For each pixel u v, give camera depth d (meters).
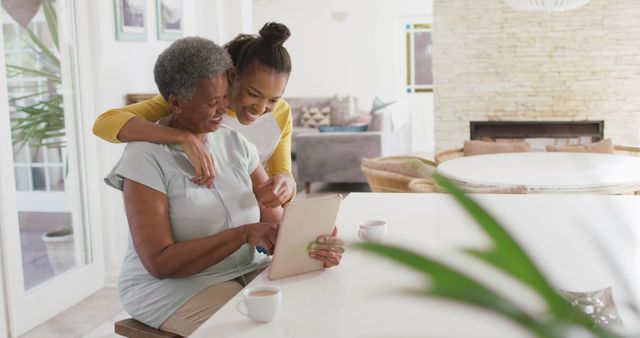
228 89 1.89
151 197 1.66
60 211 3.76
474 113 6.66
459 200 0.46
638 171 3.42
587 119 6.45
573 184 3.07
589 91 6.41
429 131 10.23
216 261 1.64
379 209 2.27
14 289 3.31
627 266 1.56
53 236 3.69
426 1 9.90
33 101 3.54
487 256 0.45
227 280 1.77
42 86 3.62
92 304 3.80
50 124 3.68
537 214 2.15
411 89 10.20
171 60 1.66
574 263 1.59
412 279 1.51
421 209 2.25
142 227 1.65
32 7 3.53
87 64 3.89
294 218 1.51
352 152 7.25
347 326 1.24
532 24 6.41
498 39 6.51
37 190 3.57
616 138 6.42
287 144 2.50
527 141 6.57
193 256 1.62
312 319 1.28
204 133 1.81
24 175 3.47
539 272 0.44
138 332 1.74
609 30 6.29
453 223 2.03
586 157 4.02
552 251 1.70
